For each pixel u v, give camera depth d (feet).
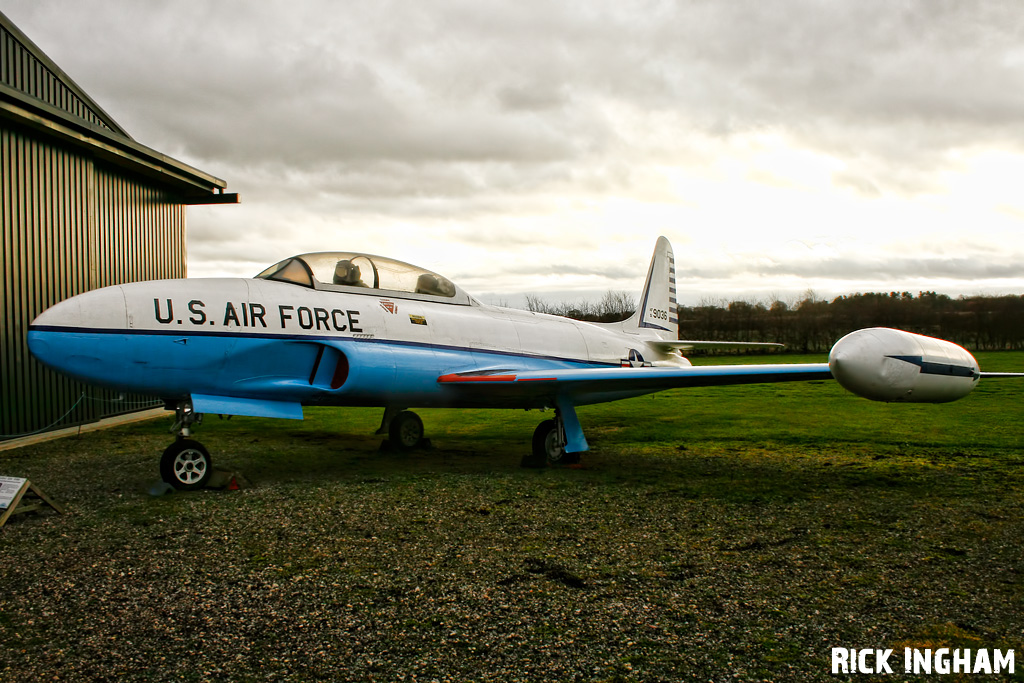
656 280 38.73
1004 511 17.25
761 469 23.54
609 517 16.63
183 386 19.79
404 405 25.61
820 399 50.67
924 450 27.58
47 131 31.68
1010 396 48.93
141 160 38.34
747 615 10.53
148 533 15.10
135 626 10.11
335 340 21.86
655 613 10.61
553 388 24.25
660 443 30.48
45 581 12.04
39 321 17.80
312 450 28.07
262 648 9.36
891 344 16.62
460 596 11.30
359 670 8.71
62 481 21.09
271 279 22.41
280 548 13.98
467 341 25.72
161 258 44.42
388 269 25.05
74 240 34.94
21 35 34.40
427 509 17.40
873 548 14.03
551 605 10.91
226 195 47.96
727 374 21.83
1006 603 11.05
